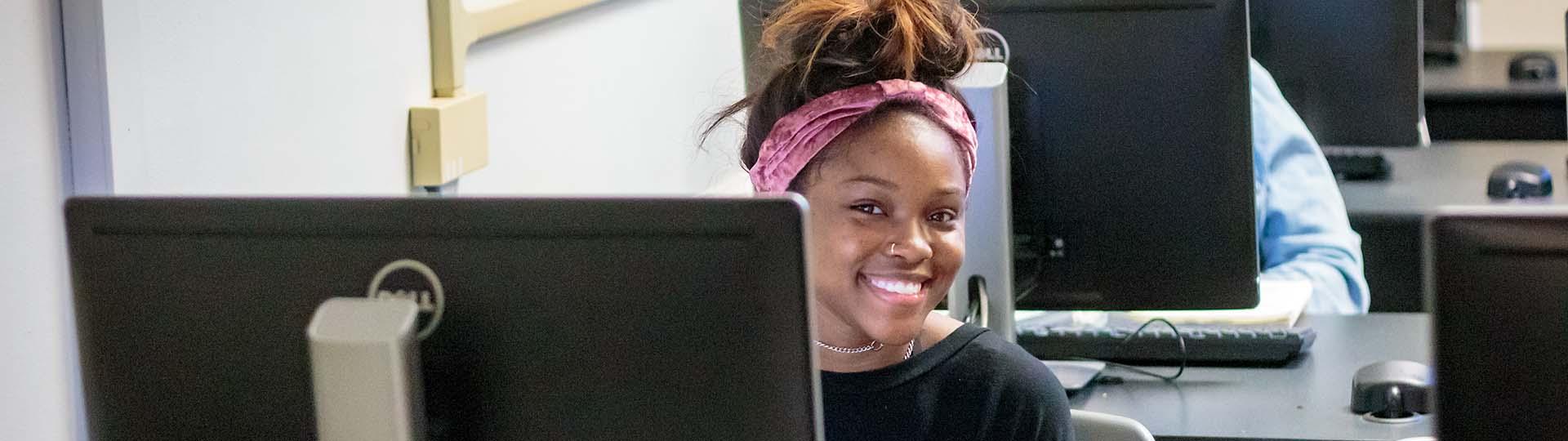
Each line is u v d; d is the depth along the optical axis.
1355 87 2.80
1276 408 1.88
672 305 0.97
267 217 1.03
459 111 1.96
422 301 1.00
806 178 1.39
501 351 1.00
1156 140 1.91
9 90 1.42
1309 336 2.10
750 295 0.96
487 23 2.02
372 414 0.98
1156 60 1.89
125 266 1.06
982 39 1.91
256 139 1.68
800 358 0.96
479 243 0.99
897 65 1.40
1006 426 1.41
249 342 1.05
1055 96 1.92
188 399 1.07
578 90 2.32
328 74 1.78
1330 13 2.78
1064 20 1.90
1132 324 2.22
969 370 1.41
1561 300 0.86
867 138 1.36
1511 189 2.98
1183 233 1.94
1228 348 2.05
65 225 1.08
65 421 1.54
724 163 2.85
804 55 1.43
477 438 1.02
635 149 2.53
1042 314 2.25
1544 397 0.87
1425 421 1.80
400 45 1.91
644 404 0.99
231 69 1.63
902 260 1.35
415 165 1.94
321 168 1.78
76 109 1.49
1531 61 4.17
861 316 1.37
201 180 1.60
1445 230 0.88
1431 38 4.32
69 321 1.53
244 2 1.64
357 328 0.97
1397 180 3.22
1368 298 2.71
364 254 1.01
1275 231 2.72
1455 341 0.89
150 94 1.53
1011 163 1.96
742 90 2.71
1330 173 2.78
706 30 2.79
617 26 2.44
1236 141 1.90
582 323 0.98
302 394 1.04
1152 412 1.88
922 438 1.40
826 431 1.41
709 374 0.97
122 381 1.08
